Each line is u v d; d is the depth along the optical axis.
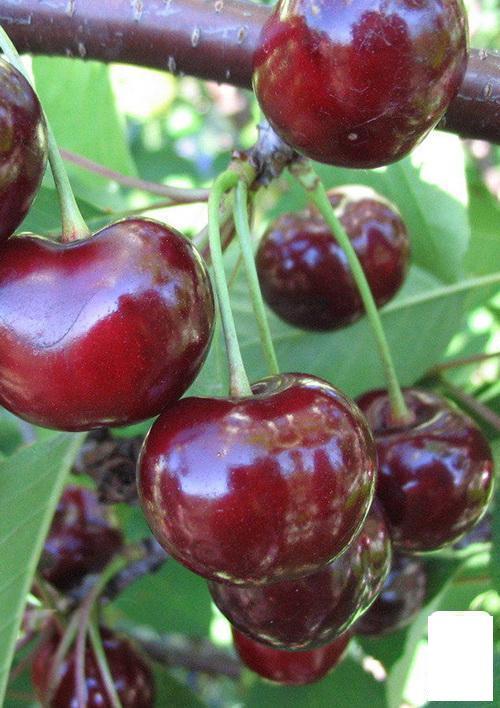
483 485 0.17
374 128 0.13
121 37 0.18
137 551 0.22
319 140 0.14
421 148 0.23
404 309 0.22
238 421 0.13
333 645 0.19
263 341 0.15
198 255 0.14
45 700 0.21
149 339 0.13
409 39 0.13
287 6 0.14
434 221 0.23
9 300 0.13
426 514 0.16
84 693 0.20
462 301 0.23
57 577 0.22
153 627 0.27
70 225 0.13
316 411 0.13
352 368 0.22
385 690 0.22
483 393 0.24
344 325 0.20
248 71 0.17
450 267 0.23
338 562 0.15
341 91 0.13
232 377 0.14
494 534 0.20
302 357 0.21
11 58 0.13
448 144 0.23
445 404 0.17
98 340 0.13
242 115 0.59
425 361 0.22
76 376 0.13
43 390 0.13
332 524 0.13
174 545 0.13
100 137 0.24
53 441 0.17
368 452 0.14
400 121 0.13
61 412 0.13
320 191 0.17
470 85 0.17
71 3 0.18
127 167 0.25
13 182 0.13
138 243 0.13
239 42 0.17
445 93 0.13
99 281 0.13
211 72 0.18
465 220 0.23
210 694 0.43
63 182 0.13
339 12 0.13
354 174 0.23
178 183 0.47
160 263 0.13
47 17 0.18
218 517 0.13
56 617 0.21
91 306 0.13
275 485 0.13
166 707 0.23
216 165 0.47
